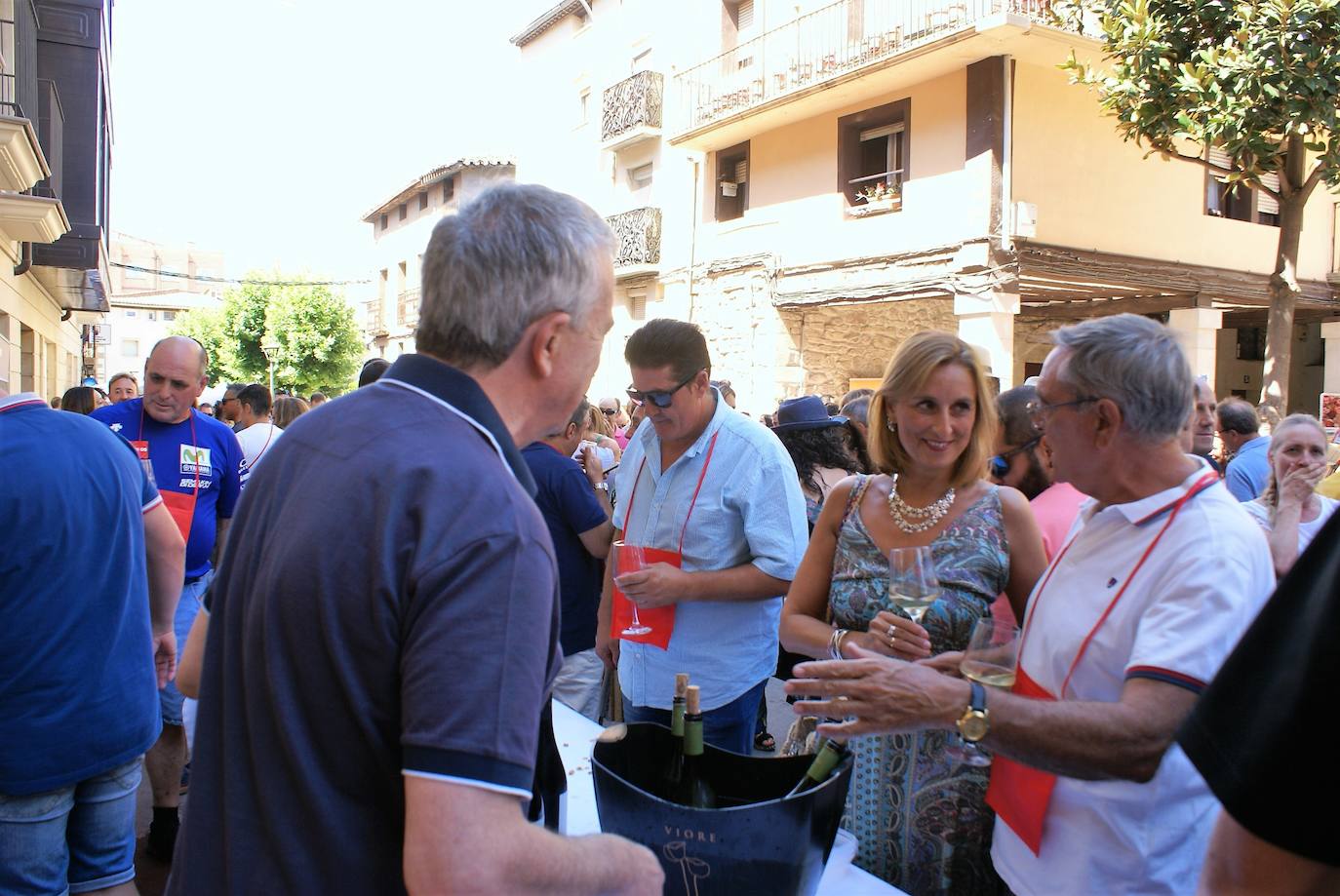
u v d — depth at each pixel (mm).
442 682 940
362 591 991
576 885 1006
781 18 12906
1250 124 7551
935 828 1958
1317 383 15438
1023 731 1427
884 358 13766
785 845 1359
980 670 1661
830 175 12211
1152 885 1529
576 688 3457
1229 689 837
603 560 3508
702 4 14617
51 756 2197
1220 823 850
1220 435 5609
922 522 2141
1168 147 8359
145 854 3447
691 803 1674
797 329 13094
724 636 2648
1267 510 3395
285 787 1015
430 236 1186
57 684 2197
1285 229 8766
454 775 915
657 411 2639
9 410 2240
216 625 1171
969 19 9773
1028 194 10312
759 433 2703
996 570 2076
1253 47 7449
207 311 37031
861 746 2047
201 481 3900
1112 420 1573
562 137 19562
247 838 1033
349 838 996
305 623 1003
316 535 1011
